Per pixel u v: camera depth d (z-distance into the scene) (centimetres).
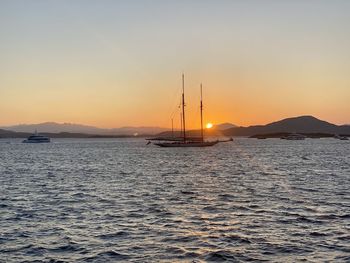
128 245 2894
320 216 3762
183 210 4138
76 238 3086
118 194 5325
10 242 2992
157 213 3988
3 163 12006
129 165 10912
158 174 8281
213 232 3219
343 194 5153
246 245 2862
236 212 4012
